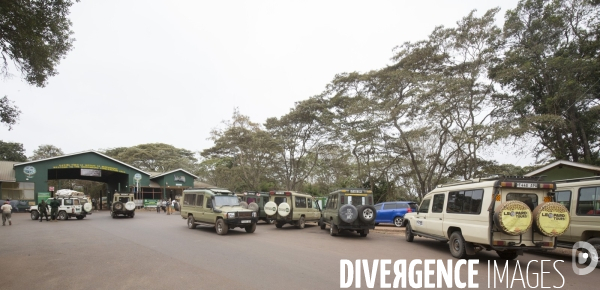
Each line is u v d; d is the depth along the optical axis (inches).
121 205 1111.6
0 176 1460.4
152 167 2485.2
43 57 443.5
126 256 408.2
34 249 465.1
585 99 802.8
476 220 374.9
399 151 1101.1
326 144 1417.3
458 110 917.2
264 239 566.9
